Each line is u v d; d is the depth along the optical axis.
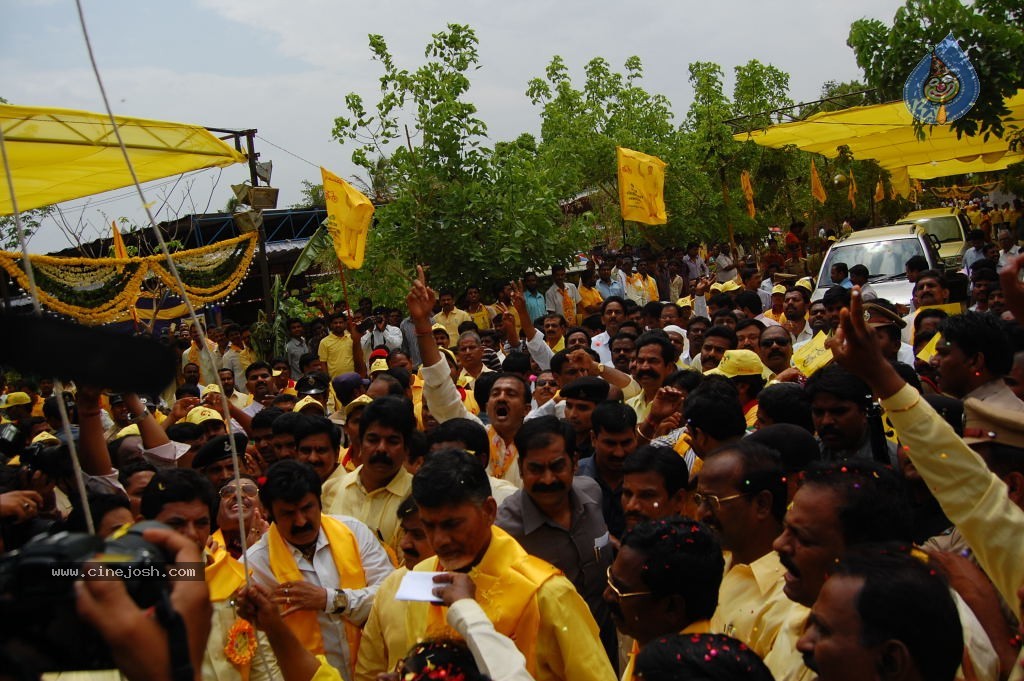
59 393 1.89
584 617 3.23
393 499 4.89
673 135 23.41
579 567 4.09
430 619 3.20
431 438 4.89
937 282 9.19
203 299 11.98
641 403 6.53
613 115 23.53
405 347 14.40
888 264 14.02
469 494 3.18
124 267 10.84
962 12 10.68
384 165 15.90
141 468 4.46
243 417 7.59
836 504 2.61
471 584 2.74
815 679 2.70
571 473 4.08
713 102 23.86
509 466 5.71
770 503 3.31
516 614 3.12
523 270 15.58
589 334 9.50
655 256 21.00
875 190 26.36
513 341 9.23
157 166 8.62
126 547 1.36
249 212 12.46
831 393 4.25
